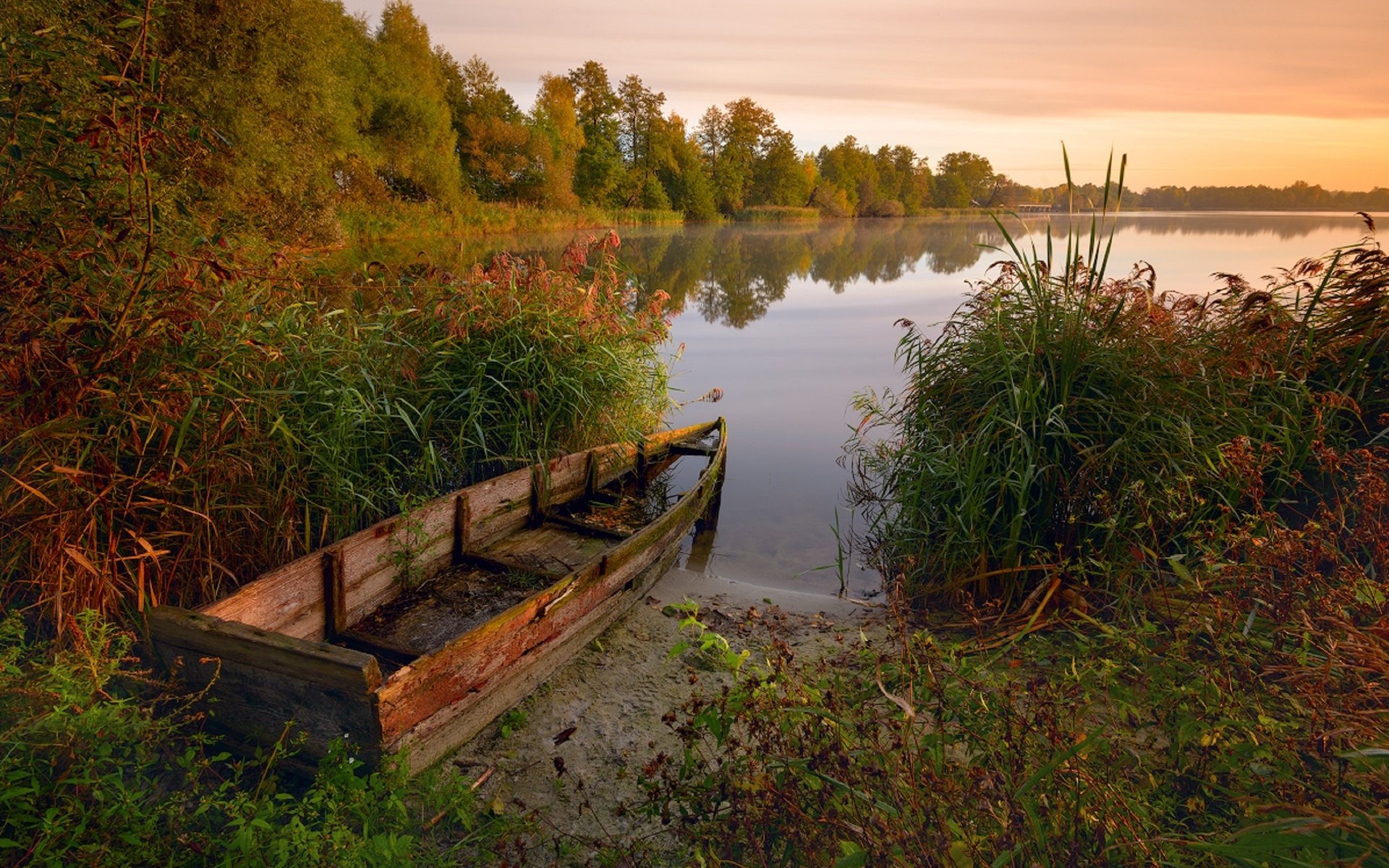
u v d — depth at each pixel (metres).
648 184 72.75
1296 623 2.62
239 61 16.06
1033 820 1.86
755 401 10.83
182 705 2.97
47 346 3.21
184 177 4.09
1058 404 4.65
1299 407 4.35
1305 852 1.72
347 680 2.70
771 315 18.88
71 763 2.30
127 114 3.35
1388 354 4.50
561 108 59.19
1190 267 21.12
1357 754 1.73
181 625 2.89
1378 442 4.33
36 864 2.04
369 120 36.62
